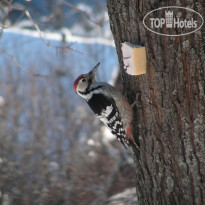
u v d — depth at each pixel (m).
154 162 6.68
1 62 18.11
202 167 6.19
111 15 6.53
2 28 7.99
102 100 7.79
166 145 6.39
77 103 16.92
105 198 12.23
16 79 16.89
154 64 6.07
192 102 5.92
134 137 7.14
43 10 19.30
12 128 15.02
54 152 14.20
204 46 5.63
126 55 6.36
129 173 13.13
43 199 12.80
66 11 21.77
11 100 16.09
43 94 16.58
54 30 20.09
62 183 13.17
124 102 7.08
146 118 6.61
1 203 12.72
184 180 6.39
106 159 13.91
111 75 17.06
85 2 22.08
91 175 13.37
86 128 15.89
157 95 6.23
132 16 6.07
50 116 15.94
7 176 13.21
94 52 17.94
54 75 17.64
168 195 6.66
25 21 20.03
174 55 5.80
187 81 5.86
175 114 6.11
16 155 14.07
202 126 5.98
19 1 19.48
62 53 18.17
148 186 6.96
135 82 6.60
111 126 7.92
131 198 11.47
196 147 6.11
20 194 13.01
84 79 8.10
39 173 13.49
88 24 20.02
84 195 12.66
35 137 14.63
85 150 14.48
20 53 18.41
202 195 6.33
